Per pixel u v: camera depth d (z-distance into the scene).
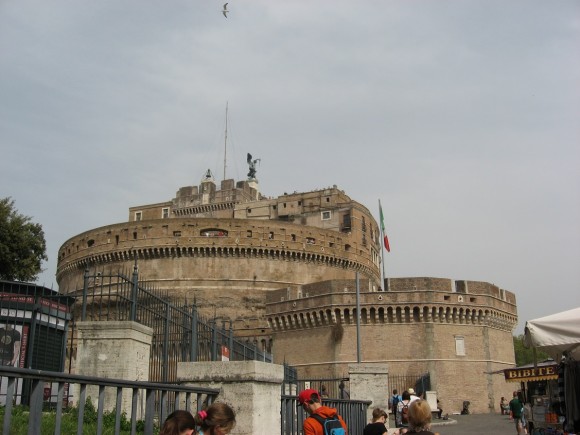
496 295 66.25
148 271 81.00
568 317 14.62
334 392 53.19
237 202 107.19
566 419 16.45
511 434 34.62
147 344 21.00
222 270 80.62
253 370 9.98
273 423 10.84
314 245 85.06
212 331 22.95
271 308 66.81
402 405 19.47
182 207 111.62
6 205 57.53
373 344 60.28
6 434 5.24
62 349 24.00
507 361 66.38
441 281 62.28
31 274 56.34
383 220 74.38
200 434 7.44
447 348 60.91
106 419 16.72
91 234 85.81
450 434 35.44
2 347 22.48
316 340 62.34
